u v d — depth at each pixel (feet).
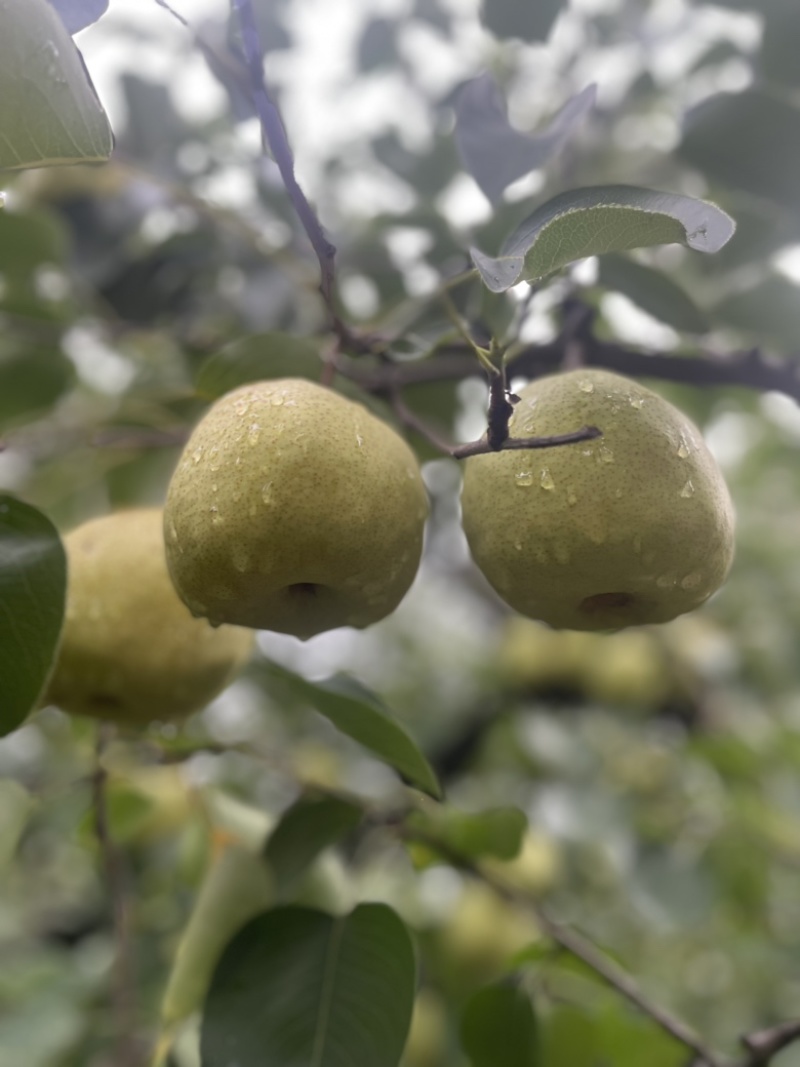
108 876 1.57
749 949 2.41
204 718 3.01
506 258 0.88
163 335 2.08
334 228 2.16
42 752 2.78
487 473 1.00
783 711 2.98
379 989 1.18
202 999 1.31
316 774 2.57
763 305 1.63
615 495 0.95
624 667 2.90
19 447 1.87
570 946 1.47
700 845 2.30
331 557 0.94
